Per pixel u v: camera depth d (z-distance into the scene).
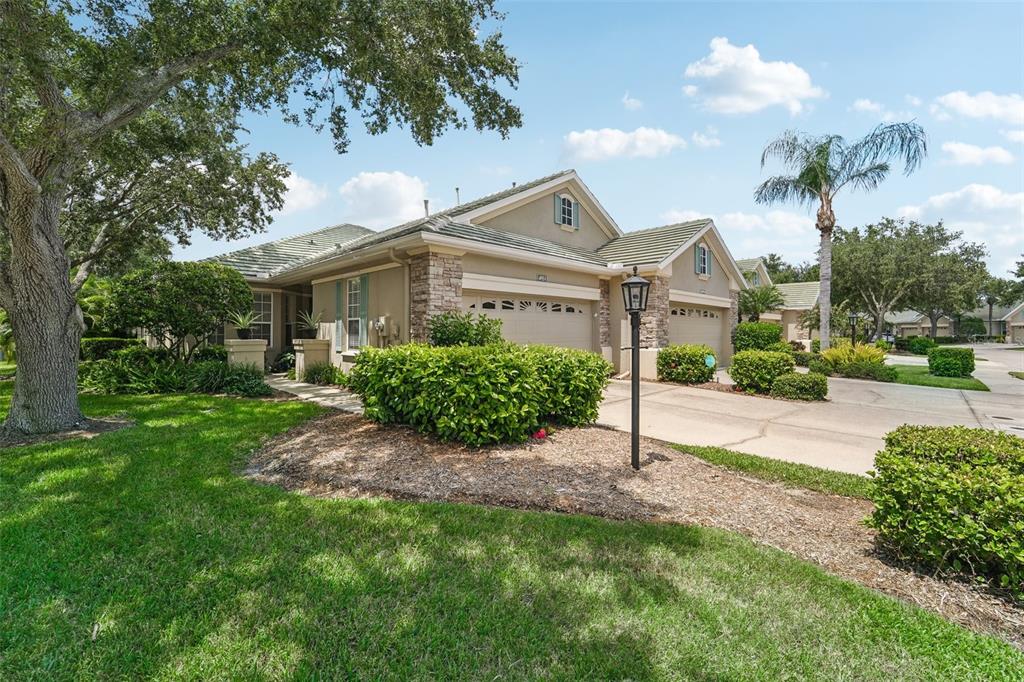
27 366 6.72
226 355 13.44
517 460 5.54
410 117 8.52
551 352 7.32
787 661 2.40
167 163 10.78
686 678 2.28
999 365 22.47
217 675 2.26
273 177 12.62
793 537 3.83
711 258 18.06
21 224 6.40
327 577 3.08
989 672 2.34
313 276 14.25
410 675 2.27
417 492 4.63
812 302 30.70
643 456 5.95
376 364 6.75
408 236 9.59
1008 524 2.95
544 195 14.64
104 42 5.98
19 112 6.86
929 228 39.84
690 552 3.50
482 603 2.84
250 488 4.66
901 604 2.89
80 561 3.26
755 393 11.52
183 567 3.20
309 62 7.74
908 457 3.75
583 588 3.01
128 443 6.19
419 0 6.88
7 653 2.40
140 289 11.54
